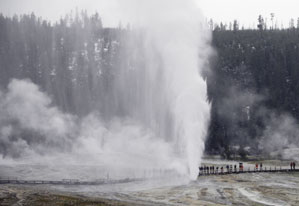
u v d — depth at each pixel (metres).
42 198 65.06
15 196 66.62
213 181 85.56
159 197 68.19
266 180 86.75
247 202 64.00
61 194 69.75
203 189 75.69
